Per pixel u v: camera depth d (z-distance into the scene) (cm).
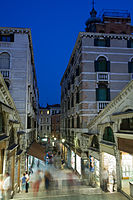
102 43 1884
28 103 1761
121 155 1052
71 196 952
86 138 1631
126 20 2209
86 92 1769
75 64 2133
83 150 1655
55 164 2578
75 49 2139
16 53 1739
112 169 1245
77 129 1942
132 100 945
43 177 1761
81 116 1778
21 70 1716
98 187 1295
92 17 2539
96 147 1420
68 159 2450
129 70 1867
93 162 1479
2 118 896
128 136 932
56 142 4381
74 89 2128
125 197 921
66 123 2855
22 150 1378
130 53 1900
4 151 894
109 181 1200
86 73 1797
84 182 1534
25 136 1576
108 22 2178
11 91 1670
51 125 5678
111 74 1834
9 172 1002
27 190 1238
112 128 1116
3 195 839
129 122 964
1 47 1728
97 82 1778
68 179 1672
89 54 1831
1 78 824
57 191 1176
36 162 2709
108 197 925
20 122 1377
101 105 1756
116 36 1884
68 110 2609
